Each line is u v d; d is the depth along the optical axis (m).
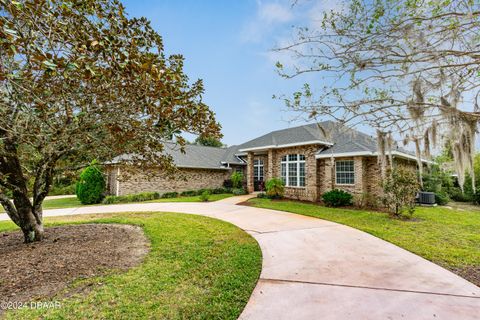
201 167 19.19
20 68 2.96
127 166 6.20
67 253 5.20
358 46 2.70
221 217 9.09
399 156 11.93
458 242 5.83
